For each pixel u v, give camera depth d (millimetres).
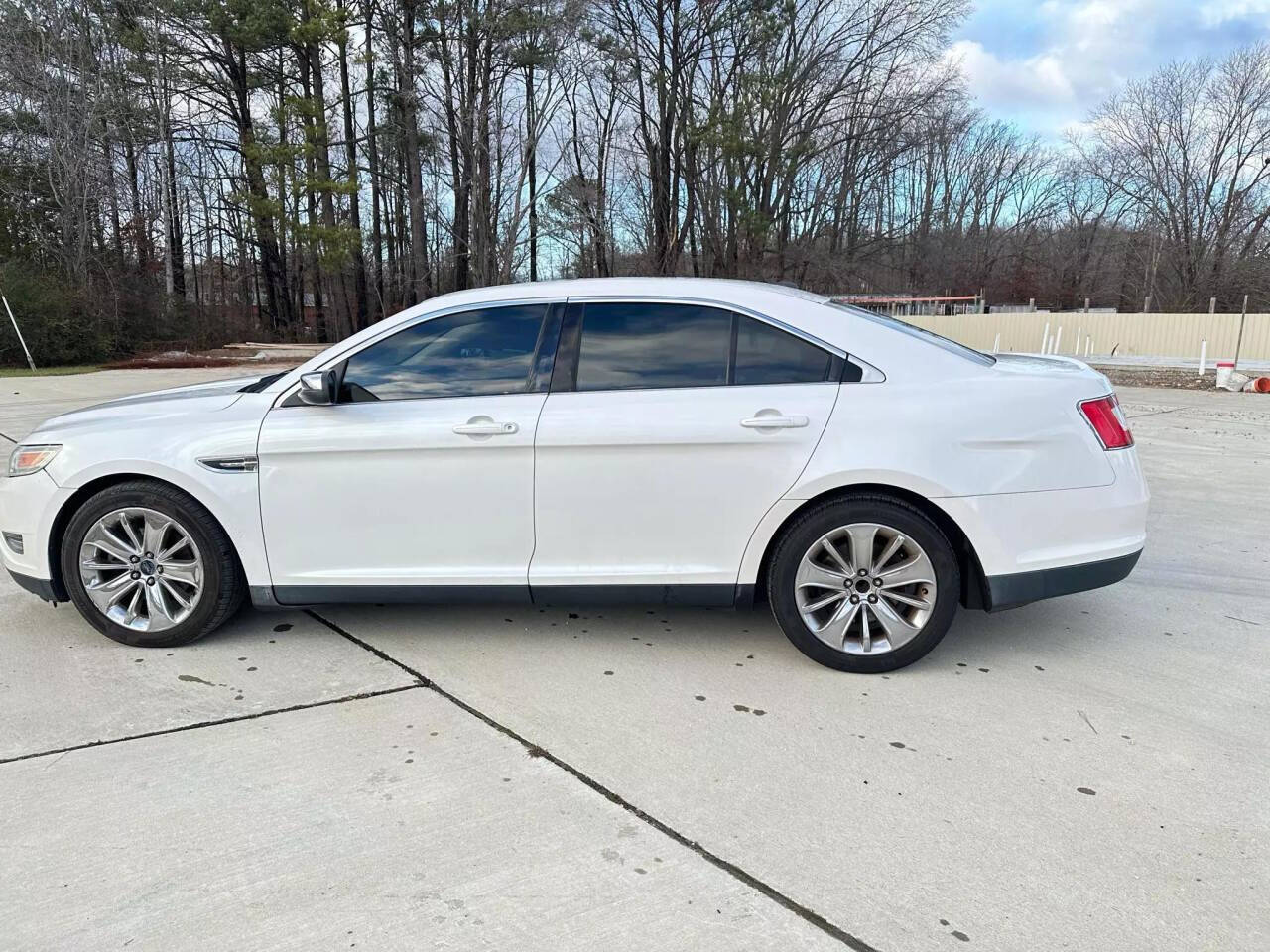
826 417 3301
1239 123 38312
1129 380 19578
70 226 26922
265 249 42125
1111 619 4133
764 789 2598
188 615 3635
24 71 26594
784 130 34844
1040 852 2293
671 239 36000
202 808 2484
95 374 20391
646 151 36500
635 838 2354
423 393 3518
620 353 3459
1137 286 43281
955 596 3363
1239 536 5645
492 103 33781
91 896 2109
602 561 3473
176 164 38594
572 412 3387
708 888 2146
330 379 3428
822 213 39000
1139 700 3225
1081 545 3334
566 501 3422
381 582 3547
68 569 3641
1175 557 5180
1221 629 3994
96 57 29344
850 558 3387
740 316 3445
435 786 2607
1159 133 40312
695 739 2912
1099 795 2568
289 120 30203
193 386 4289
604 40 32406
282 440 3471
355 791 2576
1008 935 1977
